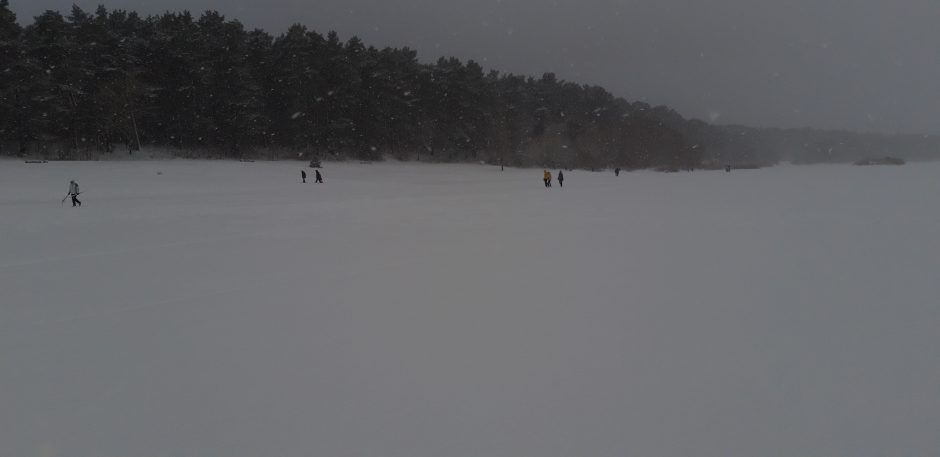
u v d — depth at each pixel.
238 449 4.04
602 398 4.76
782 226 16.16
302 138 71.94
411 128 85.06
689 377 5.17
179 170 49.38
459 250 12.66
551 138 111.62
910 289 8.36
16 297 8.52
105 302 8.20
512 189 40.19
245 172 51.41
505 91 112.50
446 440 4.11
